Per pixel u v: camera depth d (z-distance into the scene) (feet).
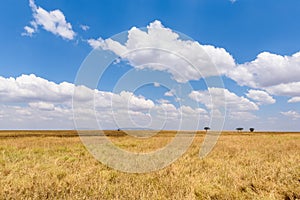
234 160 32.96
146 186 20.93
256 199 18.21
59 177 24.11
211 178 23.29
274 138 79.51
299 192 19.16
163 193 19.19
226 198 18.52
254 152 41.09
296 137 85.76
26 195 18.43
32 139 75.56
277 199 18.22
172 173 26.45
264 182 21.65
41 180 21.66
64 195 18.29
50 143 59.11
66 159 34.63
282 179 22.61
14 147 47.47
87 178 22.88
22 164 30.01
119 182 23.11
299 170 24.66
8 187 19.63
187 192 19.36
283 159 31.35
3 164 30.73
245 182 21.88
